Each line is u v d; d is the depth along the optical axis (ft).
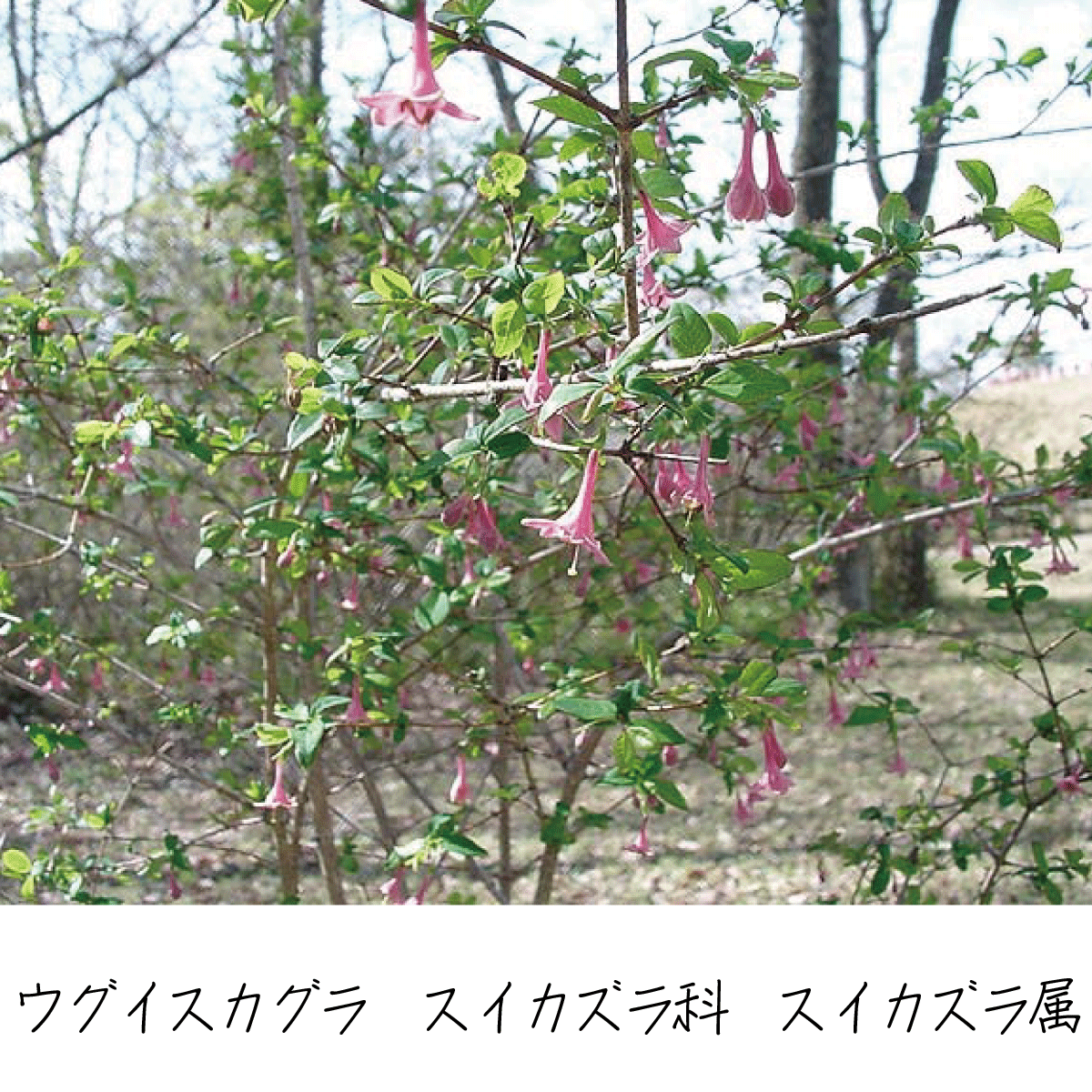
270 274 15.15
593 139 7.46
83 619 20.48
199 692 16.49
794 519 14.21
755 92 6.82
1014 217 6.30
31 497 12.17
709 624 7.08
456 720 11.91
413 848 9.03
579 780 11.99
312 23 14.99
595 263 8.44
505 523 10.78
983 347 13.23
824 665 12.02
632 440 6.47
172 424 9.88
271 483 11.39
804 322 6.69
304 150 14.46
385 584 13.78
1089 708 27.66
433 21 6.43
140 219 26.16
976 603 39.40
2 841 12.03
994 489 11.96
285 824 12.09
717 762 12.05
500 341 6.95
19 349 11.44
